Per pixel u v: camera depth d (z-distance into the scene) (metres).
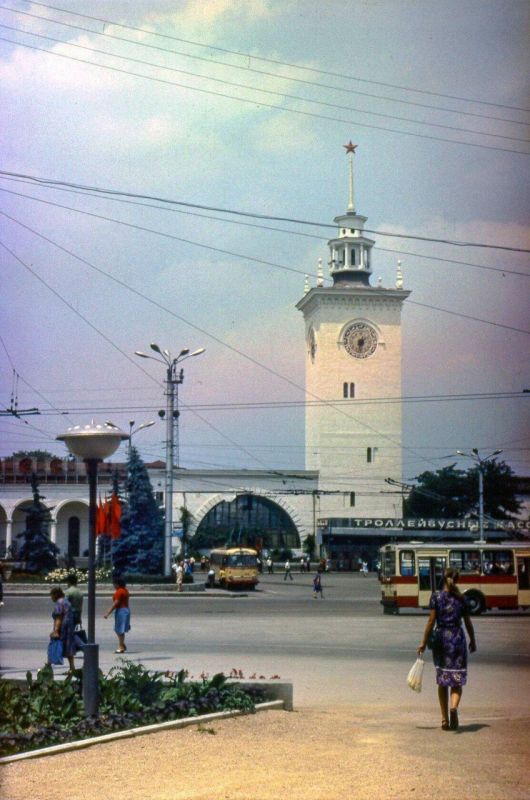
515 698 19.62
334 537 112.75
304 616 44.56
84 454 17.69
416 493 119.75
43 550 78.12
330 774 12.34
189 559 84.19
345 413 118.25
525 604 48.12
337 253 123.50
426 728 15.52
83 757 13.55
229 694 17.05
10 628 36.56
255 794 11.43
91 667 16.00
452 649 15.32
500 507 116.31
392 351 119.31
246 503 117.81
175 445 64.56
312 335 123.19
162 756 13.56
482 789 11.46
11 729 14.96
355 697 19.62
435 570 47.28
